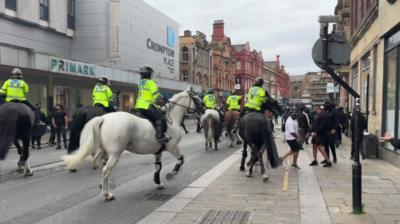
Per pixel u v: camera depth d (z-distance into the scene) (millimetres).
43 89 27094
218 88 72062
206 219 6531
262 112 10555
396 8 12188
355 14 23734
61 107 17891
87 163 12484
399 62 12375
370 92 17391
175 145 8844
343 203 7488
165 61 48625
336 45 6875
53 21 31219
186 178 10367
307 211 6941
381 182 9500
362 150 14211
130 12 38844
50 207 7422
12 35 26688
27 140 10445
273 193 8422
